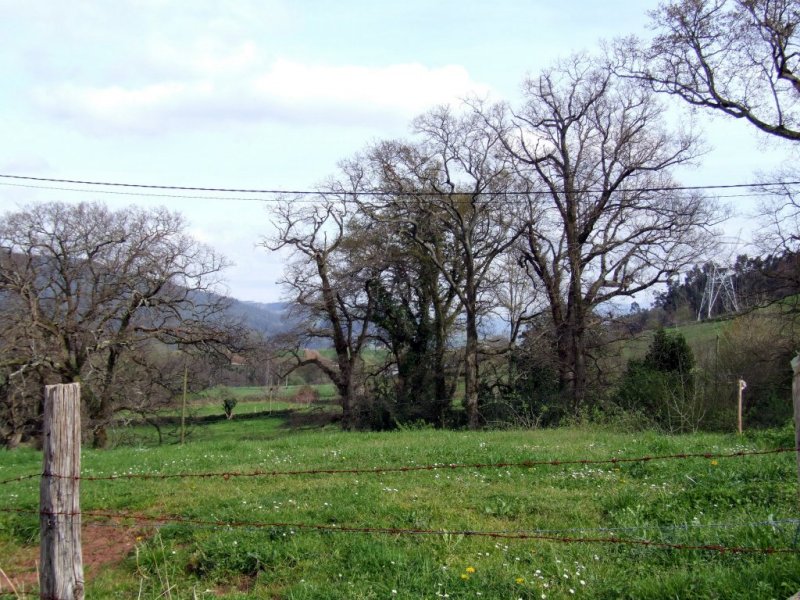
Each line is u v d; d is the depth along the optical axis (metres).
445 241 40.75
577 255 35.53
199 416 46.00
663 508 8.55
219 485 11.41
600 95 34.84
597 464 11.60
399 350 42.16
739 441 14.09
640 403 28.62
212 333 34.91
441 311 41.47
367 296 41.31
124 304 33.75
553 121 36.16
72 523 5.10
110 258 33.91
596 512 8.84
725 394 28.81
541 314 38.47
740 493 8.86
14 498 11.59
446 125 36.47
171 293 35.06
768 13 24.28
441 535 8.05
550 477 10.85
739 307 32.81
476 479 10.88
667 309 50.75
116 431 34.75
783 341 29.19
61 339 32.38
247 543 8.15
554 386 36.25
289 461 13.66
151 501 10.64
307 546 7.98
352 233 41.09
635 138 34.59
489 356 39.12
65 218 33.25
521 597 6.33
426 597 6.43
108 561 8.52
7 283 31.14
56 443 5.10
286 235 40.72
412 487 10.46
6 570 8.62
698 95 26.91
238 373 38.66
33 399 33.25
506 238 38.31
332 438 18.27
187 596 7.18
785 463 10.08
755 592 5.65
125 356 34.25
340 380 41.91
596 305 35.72
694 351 33.69
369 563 7.38
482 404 38.47
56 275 34.00
